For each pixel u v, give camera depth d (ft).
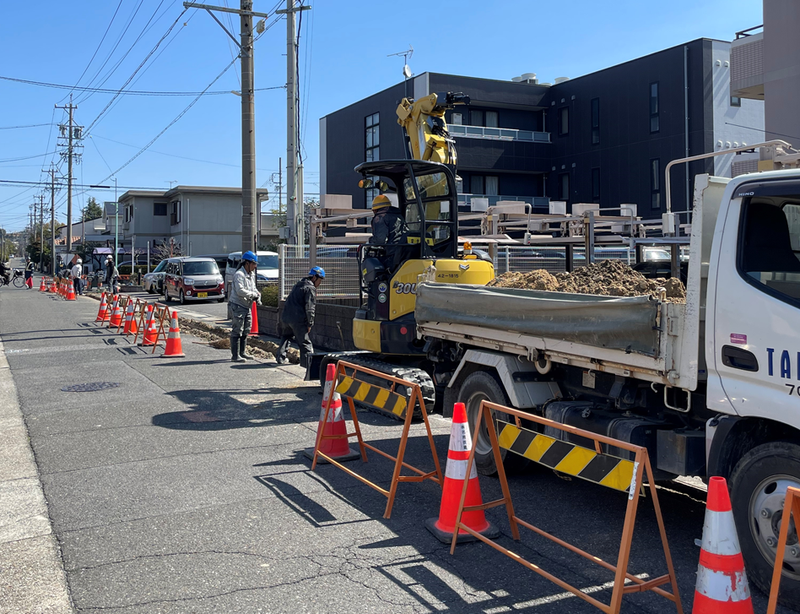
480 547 15.81
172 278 106.01
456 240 28.32
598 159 112.98
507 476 21.20
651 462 15.80
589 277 19.83
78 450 23.90
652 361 15.14
